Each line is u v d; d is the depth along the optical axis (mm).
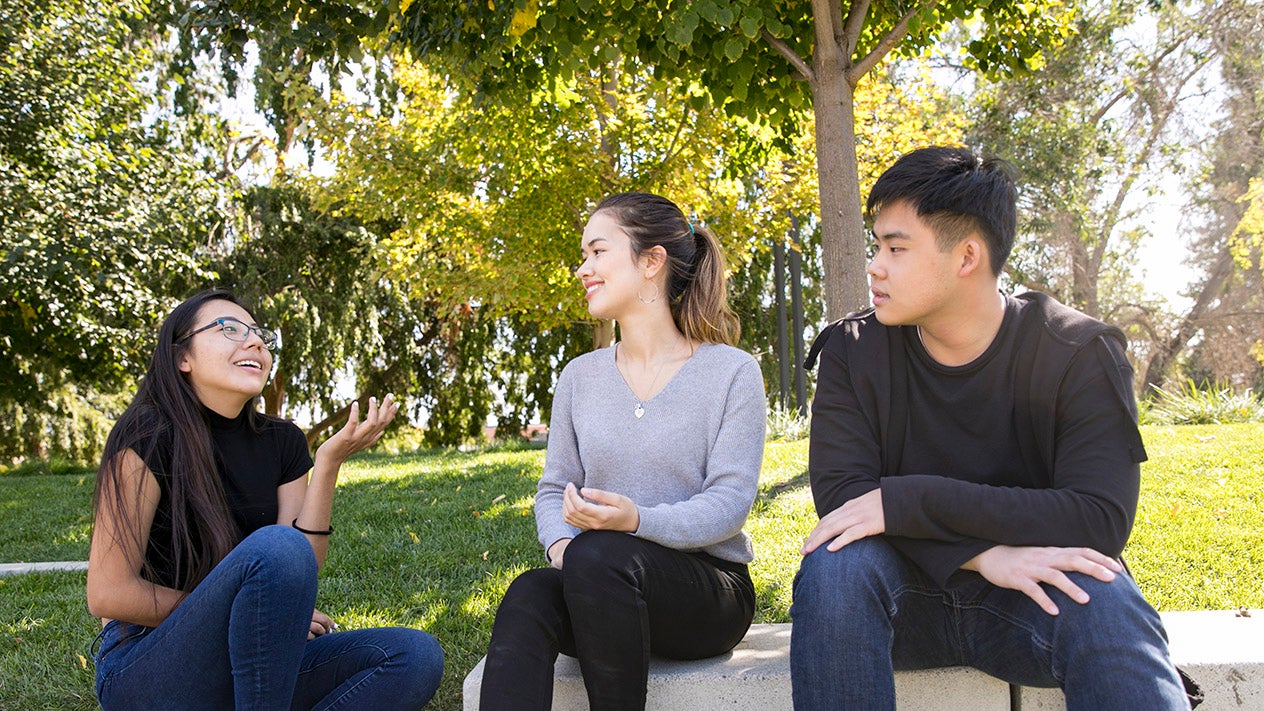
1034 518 1570
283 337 16109
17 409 13992
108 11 11367
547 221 9812
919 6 4242
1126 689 1393
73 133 10766
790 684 1783
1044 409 1691
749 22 3758
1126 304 20609
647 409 2047
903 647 1751
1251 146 17594
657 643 1815
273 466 2102
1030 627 1570
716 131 8789
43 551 5344
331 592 3607
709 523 1831
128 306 10953
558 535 1968
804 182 9766
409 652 1895
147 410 1881
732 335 2225
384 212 11312
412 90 10773
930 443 1797
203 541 1861
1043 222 17594
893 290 1687
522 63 4652
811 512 4703
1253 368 19312
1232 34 17094
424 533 4723
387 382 17844
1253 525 3961
